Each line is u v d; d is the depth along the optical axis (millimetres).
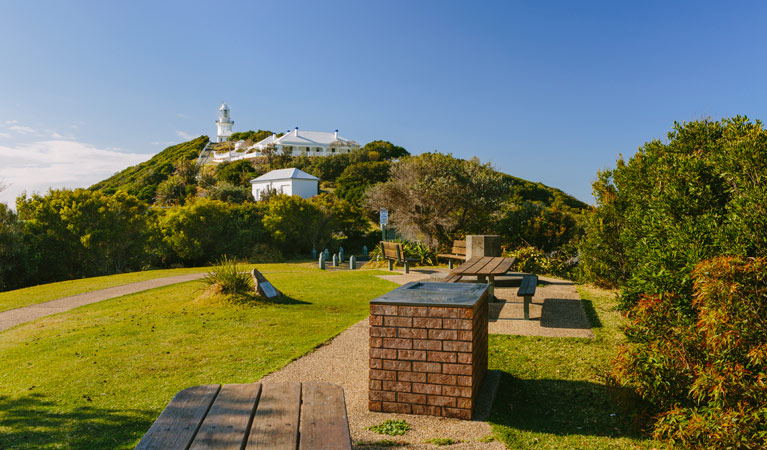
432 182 23266
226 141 128750
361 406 4324
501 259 10000
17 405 4801
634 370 4023
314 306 9617
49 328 8680
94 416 4469
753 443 3039
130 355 6555
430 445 3453
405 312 4094
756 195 4297
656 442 3547
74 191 27406
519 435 3627
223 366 5891
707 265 3650
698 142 7492
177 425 2055
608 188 10898
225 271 10523
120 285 14219
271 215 37906
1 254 23438
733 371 3299
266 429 2047
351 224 43719
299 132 105625
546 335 6746
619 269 10711
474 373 4055
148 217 31375
